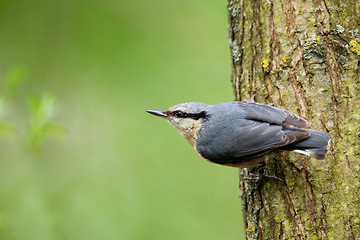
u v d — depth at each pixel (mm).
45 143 13258
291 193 7195
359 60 7379
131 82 13891
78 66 14180
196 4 14812
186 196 12492
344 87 7305
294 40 7578
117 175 12945
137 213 12273
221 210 12227
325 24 7496
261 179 7500
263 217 7430
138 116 13555
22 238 11039
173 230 12000
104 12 14695
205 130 8148
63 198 12461
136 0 14797
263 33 7809
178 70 13812
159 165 12961
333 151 7109
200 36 14258
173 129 13391
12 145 12852
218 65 13773
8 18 14438
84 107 13789
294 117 7207
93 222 12070
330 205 6918
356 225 6785
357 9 7559
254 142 7457
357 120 7156
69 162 13180
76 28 14516
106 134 13516
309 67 7438
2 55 14133
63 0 14773
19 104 13477
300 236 6996
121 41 14297
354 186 6918
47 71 14141
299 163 7266
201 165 12859
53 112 9180
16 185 12336
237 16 8227
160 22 14539
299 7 7625
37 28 14492
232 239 11812
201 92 13461
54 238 11320
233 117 7805
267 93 7727
